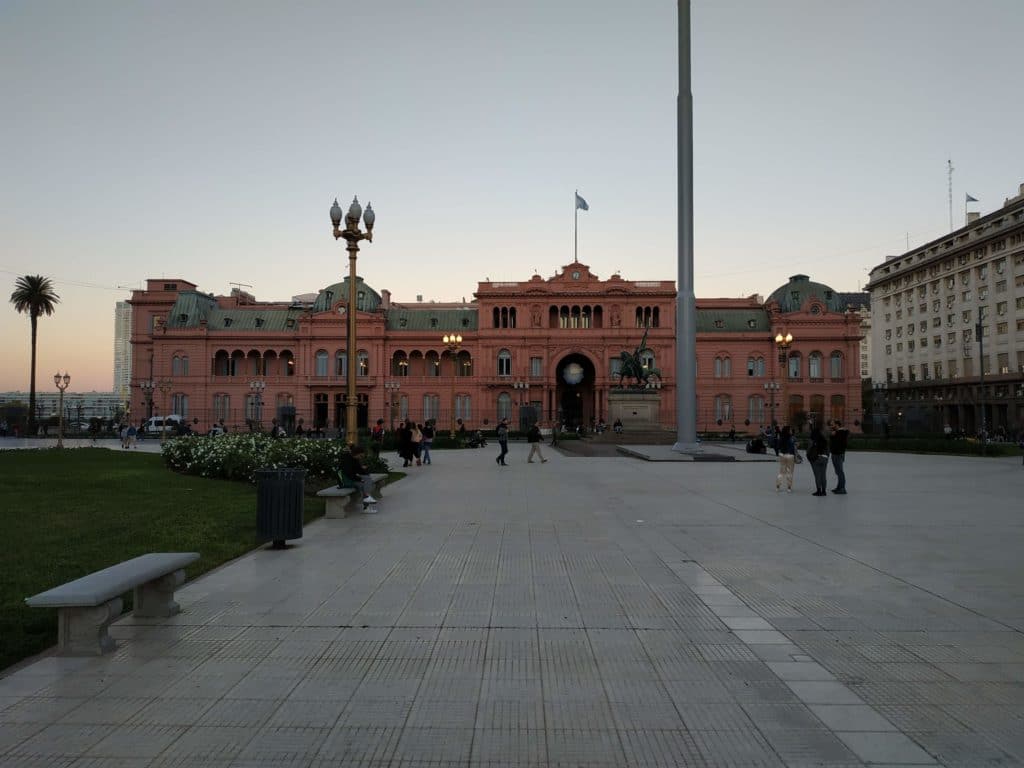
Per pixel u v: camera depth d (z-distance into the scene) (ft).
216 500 60.08
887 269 348.18
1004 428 245.65
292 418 270.87
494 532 44.68
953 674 20.72
